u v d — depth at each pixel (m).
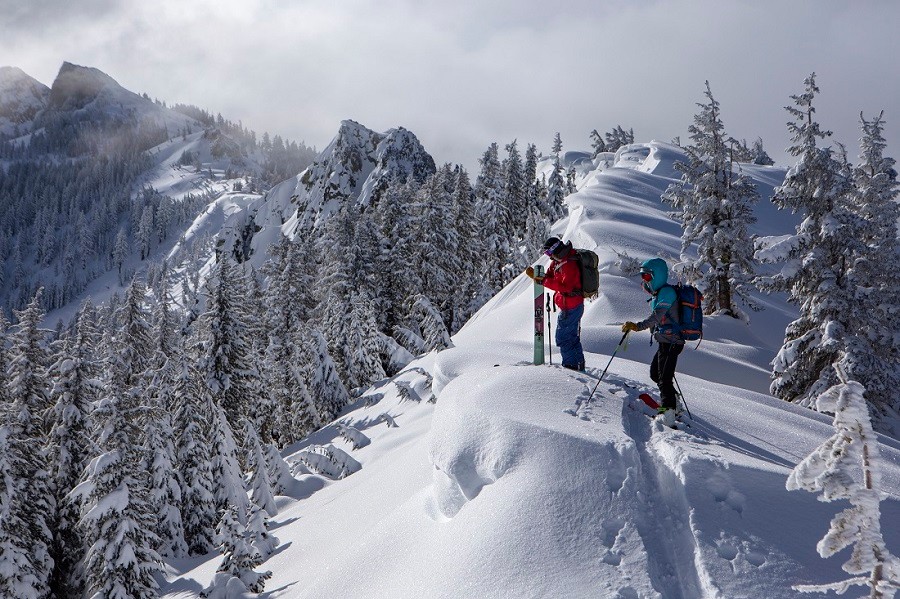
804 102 20.66
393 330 41.06
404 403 25.16
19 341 22.16
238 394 27.64
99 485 17.42
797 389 20.27
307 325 39.19
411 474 11.26
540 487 5.39
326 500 17.25
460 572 4.93
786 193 21.00
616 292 25.52
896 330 19.95
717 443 6.36
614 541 4.84
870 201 21.77
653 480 5.55
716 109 27.09
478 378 7.96
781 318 30.83
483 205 57.19
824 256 20.00
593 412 6.68
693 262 27.55
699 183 27.22
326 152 140.62
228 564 11.05
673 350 7.12
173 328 27.12
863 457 2.75
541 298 9.01
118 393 18.94
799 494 5.27
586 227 37.19
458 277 48.19
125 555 16.59
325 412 31.92
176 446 23.25
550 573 4.62
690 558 4.72
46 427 22.80
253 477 20.08
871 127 22.03
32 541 19.72
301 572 10.73
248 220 146.25
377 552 6.86
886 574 2.67
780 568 4.51
